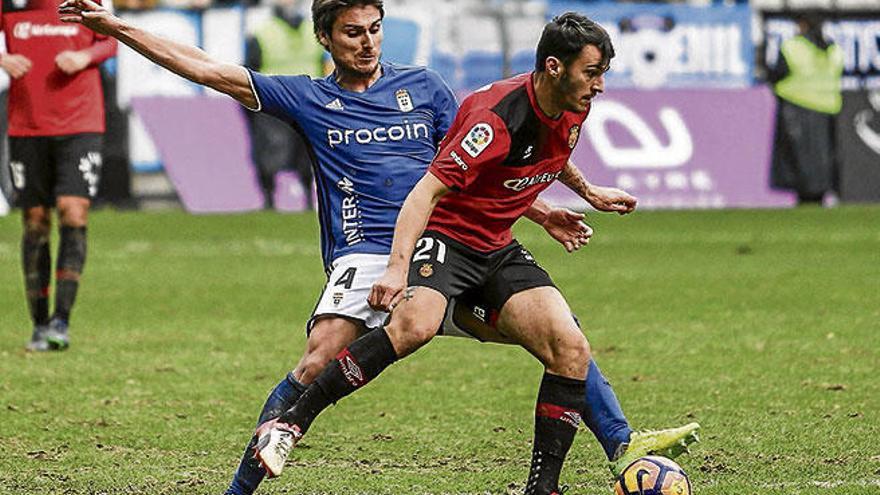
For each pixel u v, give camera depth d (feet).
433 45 252.01
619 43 257.14
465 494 73.61
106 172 248.52
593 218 248.93
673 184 255.09
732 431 88.28
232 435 89.30
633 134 254.06
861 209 255.70
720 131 257.75
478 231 70.23
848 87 261.65
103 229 226.99
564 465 80.64
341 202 73.67
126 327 136.36
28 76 124.06
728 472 77.46
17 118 124.57
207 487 75.46
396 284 65.26
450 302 72.54
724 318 139.03
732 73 260.42
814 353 118.62
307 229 226.79
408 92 74.84
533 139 68.33
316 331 71.15
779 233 222.28
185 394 102.99
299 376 70.54
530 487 70.03
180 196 246.47
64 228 124.36
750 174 258.37
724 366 112.78
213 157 248.11
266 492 74.18
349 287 71.26
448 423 92.53
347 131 73.41
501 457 82.74
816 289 159.53
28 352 122.42
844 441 84.99
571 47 66.18
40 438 88.12
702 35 258.98
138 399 101.04
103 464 81.05
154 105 247.09
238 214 247.09
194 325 137.39
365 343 67.56
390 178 73.20
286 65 246.27
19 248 207.72
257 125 249.34
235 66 72.74
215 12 245.65
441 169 67.05
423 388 104.88
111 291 161.89
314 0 73.82
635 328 132.98
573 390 69.46
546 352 69.46
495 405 98.48
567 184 75.87
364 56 73.10
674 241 213.87
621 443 70.64
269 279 172.04
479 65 253.85
